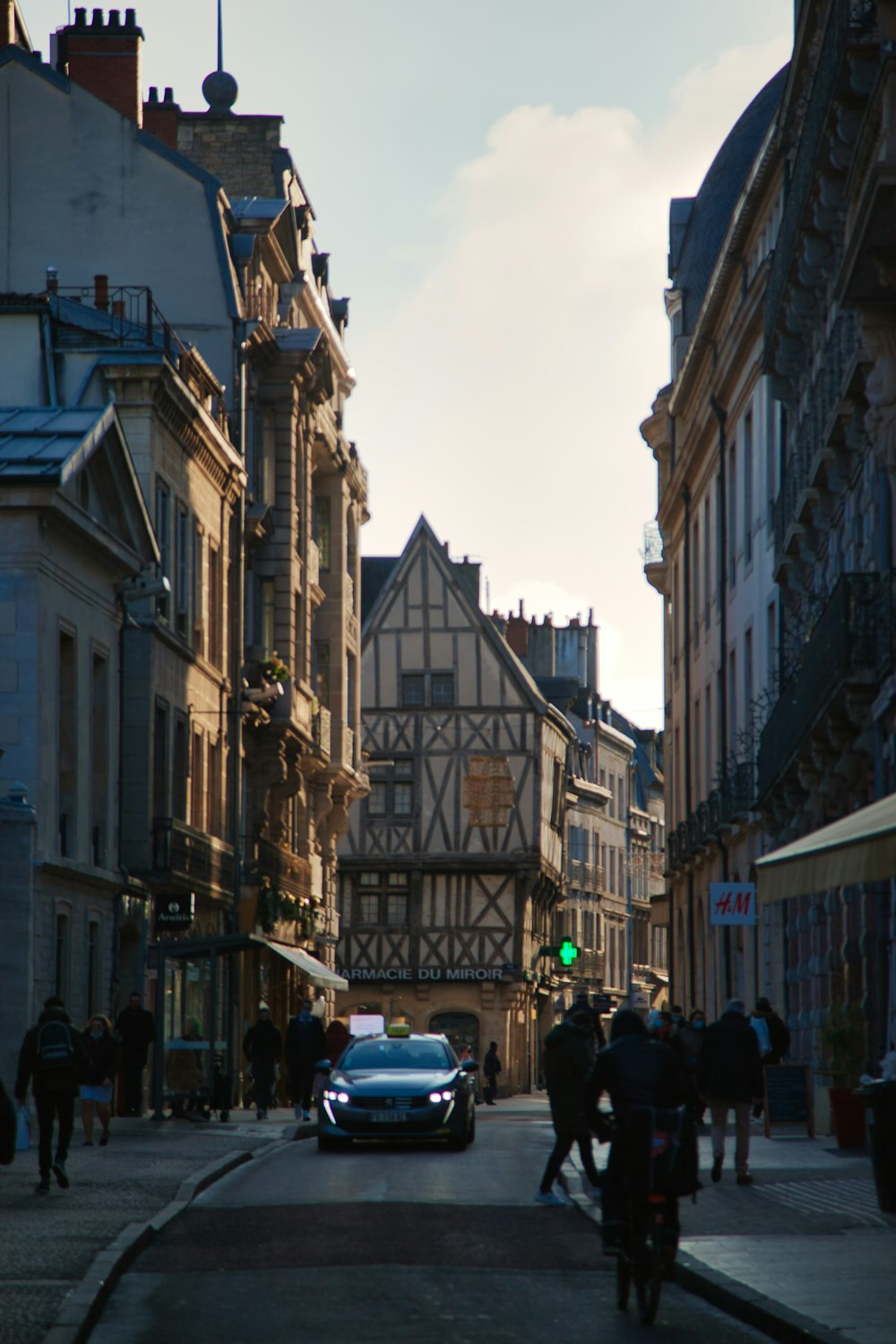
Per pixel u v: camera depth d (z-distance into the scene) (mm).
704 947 55406
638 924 118375
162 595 42750
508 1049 82188
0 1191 21406
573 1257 16969
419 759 83312
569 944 49031
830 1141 29469
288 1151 30641
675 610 64438
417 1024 82312
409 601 84438
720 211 61969
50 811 35500
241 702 51719
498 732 83438
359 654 67688
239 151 59906
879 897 29578
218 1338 12641
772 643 44750
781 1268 14977
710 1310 14016
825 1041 28141
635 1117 13781
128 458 39531
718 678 52750
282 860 56625
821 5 35281
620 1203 14172
